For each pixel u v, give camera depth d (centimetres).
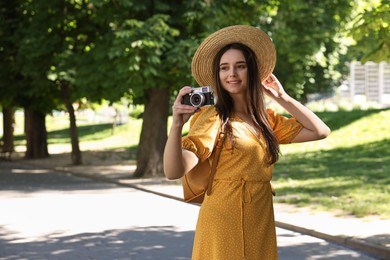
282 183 1706
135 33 1844
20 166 2917
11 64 2725
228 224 368
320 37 2672
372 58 1088
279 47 2552
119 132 4416
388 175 1744
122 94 2066
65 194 1736
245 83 377
